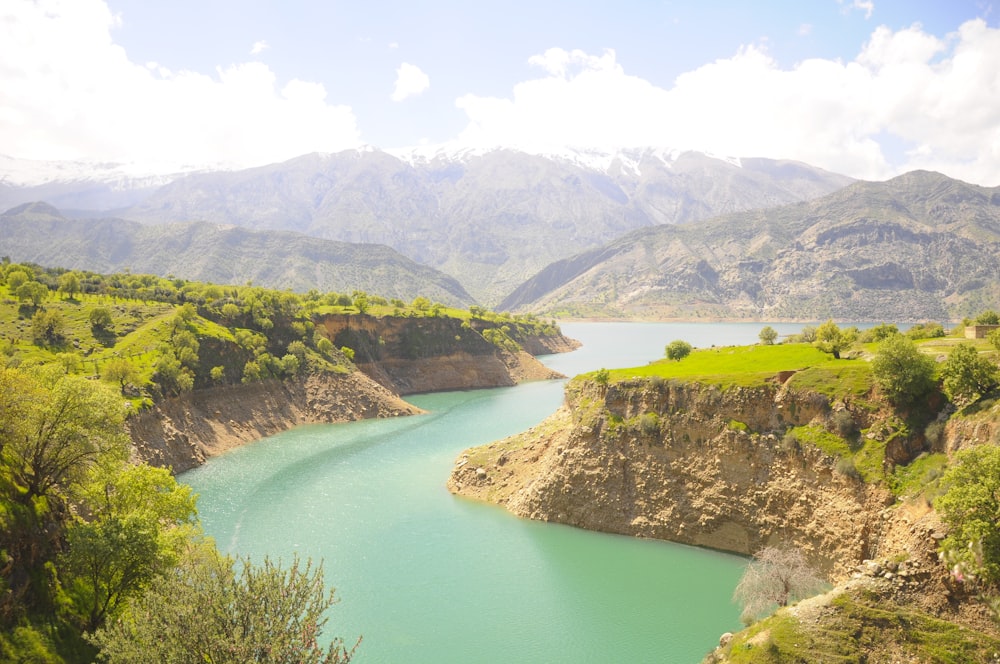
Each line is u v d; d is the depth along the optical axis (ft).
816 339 330.95
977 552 137.80
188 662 97.96
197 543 169.17
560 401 570.87
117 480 167.12
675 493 237.66
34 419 150.82
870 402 212.02
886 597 143.13
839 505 198.70
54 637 129.08
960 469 146.72
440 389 654.12
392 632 180.65
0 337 364.58
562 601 196.75
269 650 98.58
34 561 138.21
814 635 137.39
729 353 357.00
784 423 224.12
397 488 308.19
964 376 190.29
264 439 417.90
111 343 402.31
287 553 232.53
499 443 334.44
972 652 129.18
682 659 166.61
